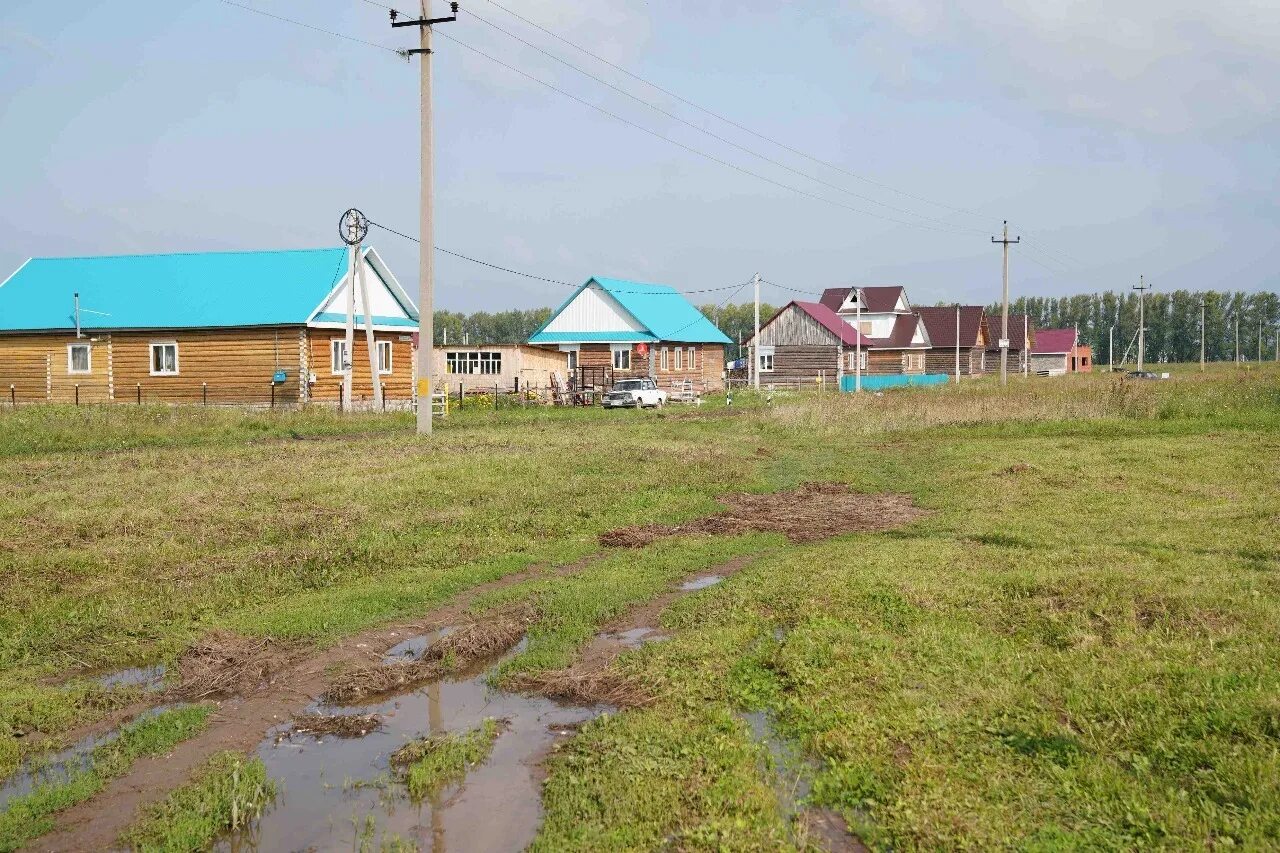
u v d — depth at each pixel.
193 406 33.06
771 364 71.38
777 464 22.39
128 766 6.46
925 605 9.11
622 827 5.37
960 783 5.65
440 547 12.53
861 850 5.14
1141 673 6.95
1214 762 5.63
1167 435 24.95
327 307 35.88
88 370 36.91
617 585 10.84
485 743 6.71
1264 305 162.88
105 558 11.23
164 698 7.73
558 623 9.53
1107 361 169.62
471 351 47.50
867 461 22.80
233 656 8.51
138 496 15.03
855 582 10.02
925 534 13.33
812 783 5.82
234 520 13.35
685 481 18.22
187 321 35.59
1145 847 4.88
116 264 39.72
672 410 42.44
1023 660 7.52
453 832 5.52
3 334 37.28
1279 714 6.04
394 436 25.95
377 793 6.05
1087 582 9.34
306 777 6.30
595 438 26.02
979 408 30.62
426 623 9.73
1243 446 21.42
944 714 6.59
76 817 5.77
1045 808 5.32
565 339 55.12
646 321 54.62
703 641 8.51
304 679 8.14
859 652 7.86
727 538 13.73
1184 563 10.23
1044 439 25.48
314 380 35.34
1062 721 6.42
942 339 81.56
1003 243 57.75
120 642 8.88
